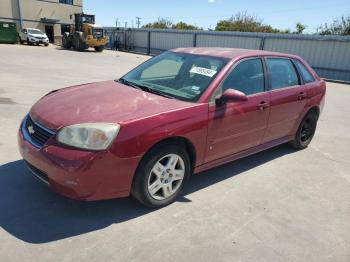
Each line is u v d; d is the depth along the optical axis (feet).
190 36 96.17
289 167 15.06
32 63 49.80
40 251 8.30
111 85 12.69
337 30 107.45
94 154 8.65
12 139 15.48
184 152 10.69
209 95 11.15
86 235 9.06
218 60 12.63
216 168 14.24
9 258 7.98
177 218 10.19
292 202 11.83
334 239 9.84
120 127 8.99
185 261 8.38
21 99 24.16
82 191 8.84
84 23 95.81
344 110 30.53
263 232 9.86
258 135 13.69
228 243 9.21
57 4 132.46
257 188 12.69
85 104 10.29
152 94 11.44
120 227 9.52
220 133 11.64
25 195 10.75
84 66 51.93
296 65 16.07
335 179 14.15
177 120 10.07
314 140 19.67
